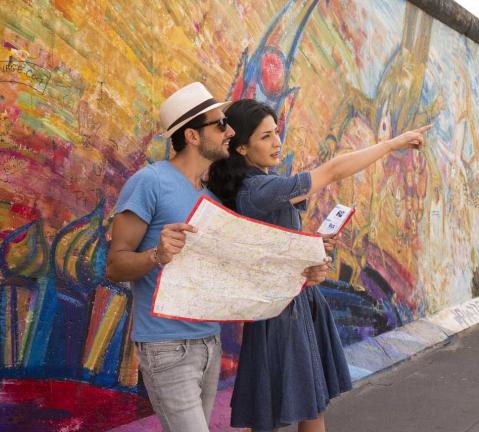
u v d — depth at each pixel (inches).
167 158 132.1
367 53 207.9
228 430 134.4
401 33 229.1
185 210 84.2
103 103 117.6
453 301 275.3
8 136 102.4
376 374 183.6
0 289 102.7
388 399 163.0
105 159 118.3
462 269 286.8
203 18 141.1
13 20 102.0
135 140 124.5
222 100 148.3
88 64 114.4
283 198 88.0
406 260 234.7
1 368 103.6
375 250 213.6
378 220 215.6
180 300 80.7
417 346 214.4
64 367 112.7
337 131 192.1
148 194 82.0
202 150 88.0
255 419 96.5
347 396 165.0
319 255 90.0
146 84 126.6
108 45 118.2
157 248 76.5
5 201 102.6
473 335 245.1
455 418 149.3
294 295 93.0
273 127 96.3
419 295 243.1
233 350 152.6
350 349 191.3
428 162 254.1
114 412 121.8
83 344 115.9
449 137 274.2
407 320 232.5
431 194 256.2
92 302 117.1
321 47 183.8
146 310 83.9
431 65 255.0
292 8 170.7
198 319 83.4
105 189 118.5
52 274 110.1
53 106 108.8
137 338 83.6
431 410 154.8
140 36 124.8
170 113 87.9
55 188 109.8
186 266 80.1
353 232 200.5
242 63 153.7
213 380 91.0
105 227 118.7
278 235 84.3
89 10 114.0
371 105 211.0
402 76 231.1
